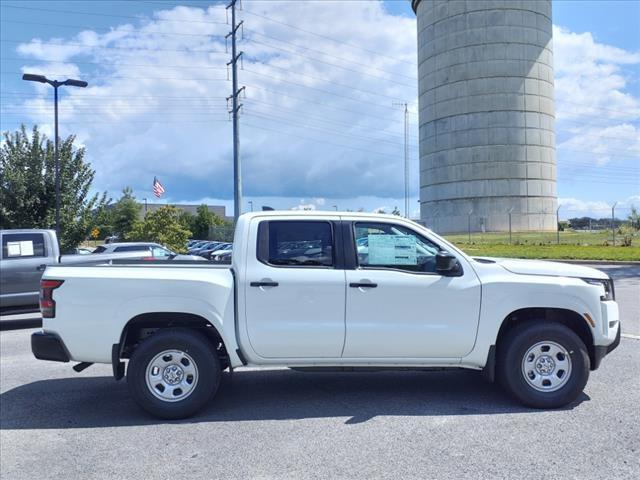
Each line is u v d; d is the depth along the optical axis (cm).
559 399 531
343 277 536
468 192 6575
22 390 644
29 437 490
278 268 540
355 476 394
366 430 485
